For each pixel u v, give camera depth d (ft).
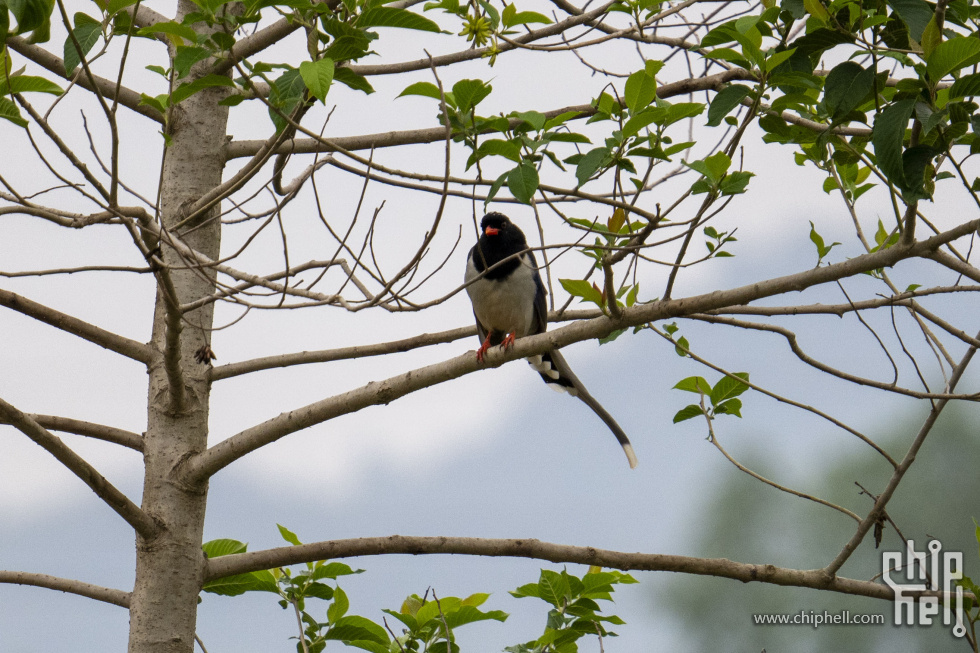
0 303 28.12
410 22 21.15
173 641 28.40
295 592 30.40
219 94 33.58
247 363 31.40
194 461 29.40
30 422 24.39
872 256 23.61
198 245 32.04
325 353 31.58
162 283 23.67
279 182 30.25
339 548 28.17
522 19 30.12
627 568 28.84
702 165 22.31
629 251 25.17
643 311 25.31
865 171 31.53
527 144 23.30
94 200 21.71
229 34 21.52
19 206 24.31
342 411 27.55
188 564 29.01
